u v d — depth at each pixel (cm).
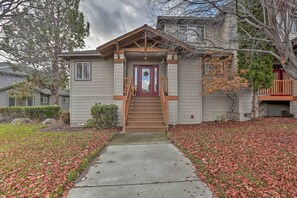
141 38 1059
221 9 560
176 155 543
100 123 1021
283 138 658
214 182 366
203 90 1153
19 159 526
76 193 341
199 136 749
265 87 1078
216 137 716
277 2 425
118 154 563
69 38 1947
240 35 866
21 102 2091
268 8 440
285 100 1264
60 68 1916
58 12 1517
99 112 1018
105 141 706
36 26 1206
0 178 404
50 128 1098
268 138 667
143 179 392
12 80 2298
